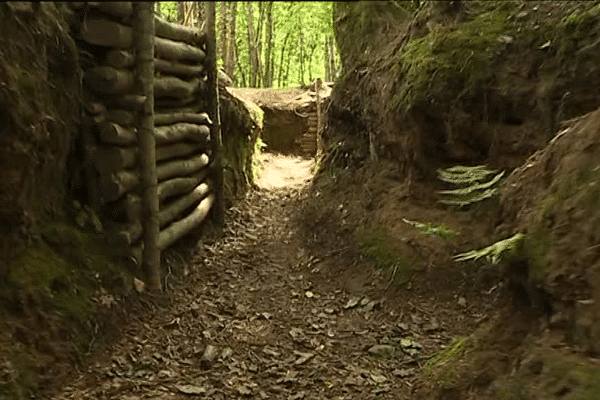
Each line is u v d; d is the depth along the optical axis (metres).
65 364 3.54
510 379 2.50
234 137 8.83
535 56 5.38
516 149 5.43
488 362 2.84
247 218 7.89
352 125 8.29
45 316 3.66
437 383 3.12
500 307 3.34
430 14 6.90
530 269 2.78
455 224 5.58
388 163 7.09
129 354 3.95
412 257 5.69
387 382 3.92
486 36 5.90
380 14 8.27
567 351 2.33
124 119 4.66
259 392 3.73
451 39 6.15
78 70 4.43
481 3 6.47
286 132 15.48
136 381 3.64
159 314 4.62
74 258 4.22
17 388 3.13
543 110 5.22
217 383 3.79
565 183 2.85
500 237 3.68
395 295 5.41
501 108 5.57
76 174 4.59
